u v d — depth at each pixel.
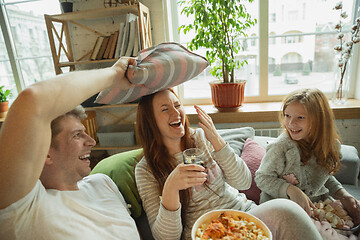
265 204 0.92
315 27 2.34
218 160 1.09
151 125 1.02
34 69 2.79
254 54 2.50
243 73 2.57
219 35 2.05
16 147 0.40
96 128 2.58
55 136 0.70
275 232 0.83
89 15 2.19
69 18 2.27
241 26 2.28
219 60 2.33
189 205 1.05
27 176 0.43
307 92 1.25
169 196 0.85
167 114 1.00
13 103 0.40
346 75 2.14
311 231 0.80
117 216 0.86
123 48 2.11
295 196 1.12
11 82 2.88
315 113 1.19
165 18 2.32
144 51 0.89
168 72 0.85
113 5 2.14
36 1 2.58
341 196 1.23
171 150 1.11
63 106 0.45
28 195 0.60
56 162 0.73
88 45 2.43
